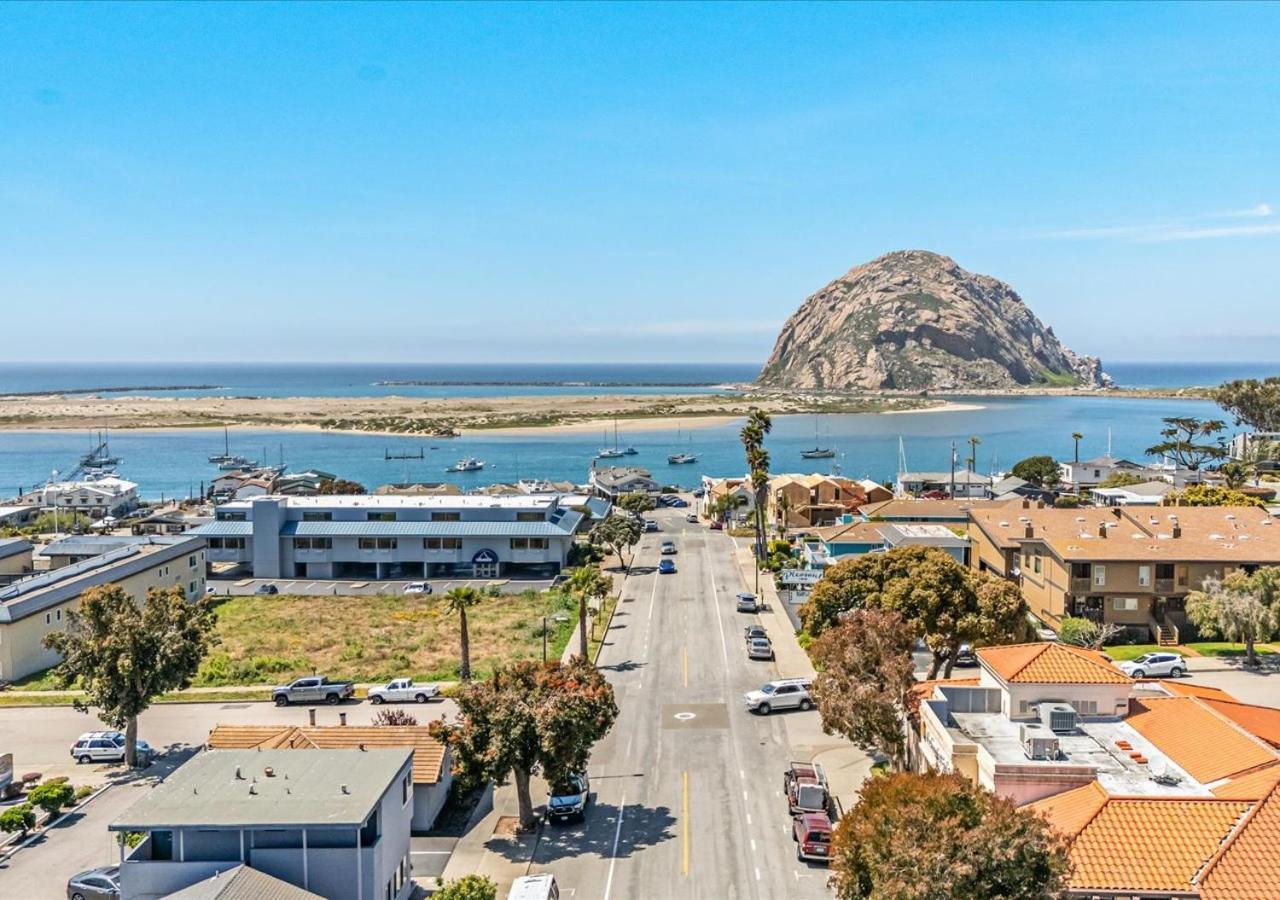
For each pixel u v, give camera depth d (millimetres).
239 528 114750
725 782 50594
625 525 115375
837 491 139125
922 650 73750
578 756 44312
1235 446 189625
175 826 33469
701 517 156125
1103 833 31688
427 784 45250
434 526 111812
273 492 165000
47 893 39750
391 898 36531
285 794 35750
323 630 86688
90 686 52438
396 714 54531
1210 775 35344
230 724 61594
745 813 46781
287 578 112188
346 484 164750
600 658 75188
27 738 59125
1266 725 42531
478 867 41719
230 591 104750
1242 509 87125
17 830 45188
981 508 97562
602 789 49969
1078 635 69938
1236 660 68750
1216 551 76062
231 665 74688
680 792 49406
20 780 51406
